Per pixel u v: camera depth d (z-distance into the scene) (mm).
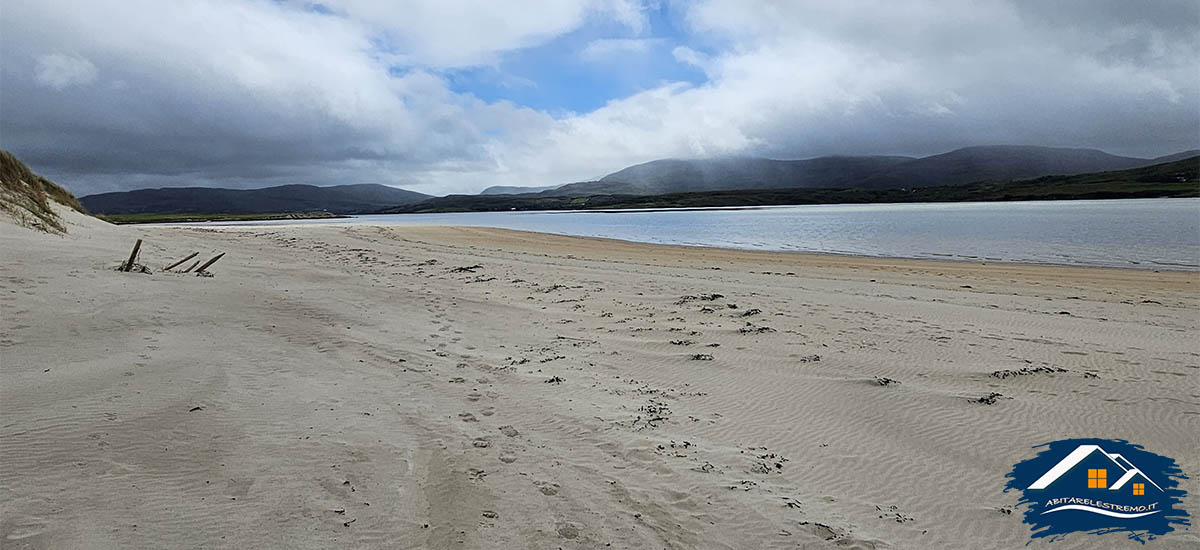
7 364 5969
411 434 5297
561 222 72000
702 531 3990
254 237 25609
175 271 12617
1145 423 5781
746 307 11961
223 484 4023
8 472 3848
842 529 4043
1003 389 6836
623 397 6641
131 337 7402
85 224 18547
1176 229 37281
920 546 3863
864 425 5875
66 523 3352
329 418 5469
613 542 3793
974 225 46938
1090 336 9555
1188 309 12406
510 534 3801
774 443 5477
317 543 3465
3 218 13453
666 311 11555
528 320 10703
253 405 5570
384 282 14391
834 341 9148
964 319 10938
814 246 31516
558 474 4719
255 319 9281
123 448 4371
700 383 7172
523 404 6316
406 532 3705
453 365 7664
